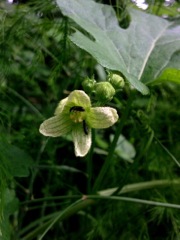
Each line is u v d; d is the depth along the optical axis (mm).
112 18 61
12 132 71
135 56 59
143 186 68
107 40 58
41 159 71
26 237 61
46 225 61
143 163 72
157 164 73
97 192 62
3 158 52
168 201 71
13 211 55
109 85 49
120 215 71
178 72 51
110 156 58
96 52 50
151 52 60
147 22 64
